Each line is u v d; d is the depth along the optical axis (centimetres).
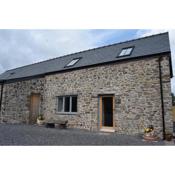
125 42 1061
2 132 706
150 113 736
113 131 825
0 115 1205
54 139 605
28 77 1183
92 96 909
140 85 777
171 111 695
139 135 745
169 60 773
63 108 1023
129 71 816
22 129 835
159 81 736
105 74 886
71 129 915
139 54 811
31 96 1152
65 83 1032
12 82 1216
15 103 1174
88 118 904
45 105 1106
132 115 777
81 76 972
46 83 1132
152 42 895
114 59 875
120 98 821
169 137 669
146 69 773
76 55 1215
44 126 1023
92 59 1010
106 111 877
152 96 742
